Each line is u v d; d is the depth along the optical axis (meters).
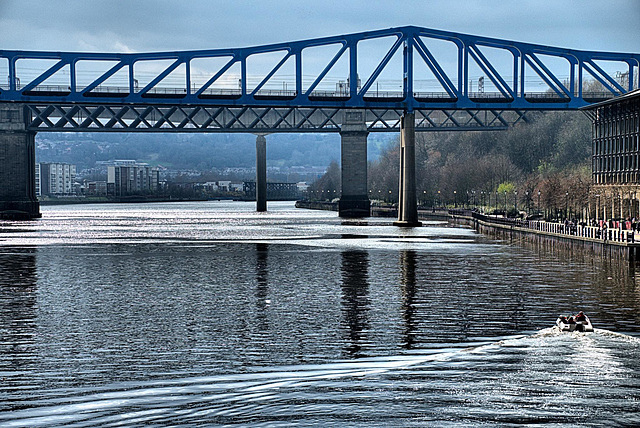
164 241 145.38
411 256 110.06
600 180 171.12
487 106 174.00
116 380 42.38
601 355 45.97
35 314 62.88
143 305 67.38
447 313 62.31
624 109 159.88
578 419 34.78
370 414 35.56
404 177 181.75
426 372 42.66
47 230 184.38
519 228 162.50
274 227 197.62
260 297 71.75
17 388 40.97
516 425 34.12
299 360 46.47
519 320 59.06
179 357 47.47
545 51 175.88
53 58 169.12
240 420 35.19
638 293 72.12
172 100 168.25
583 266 94.12
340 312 63.16
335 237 153.50
